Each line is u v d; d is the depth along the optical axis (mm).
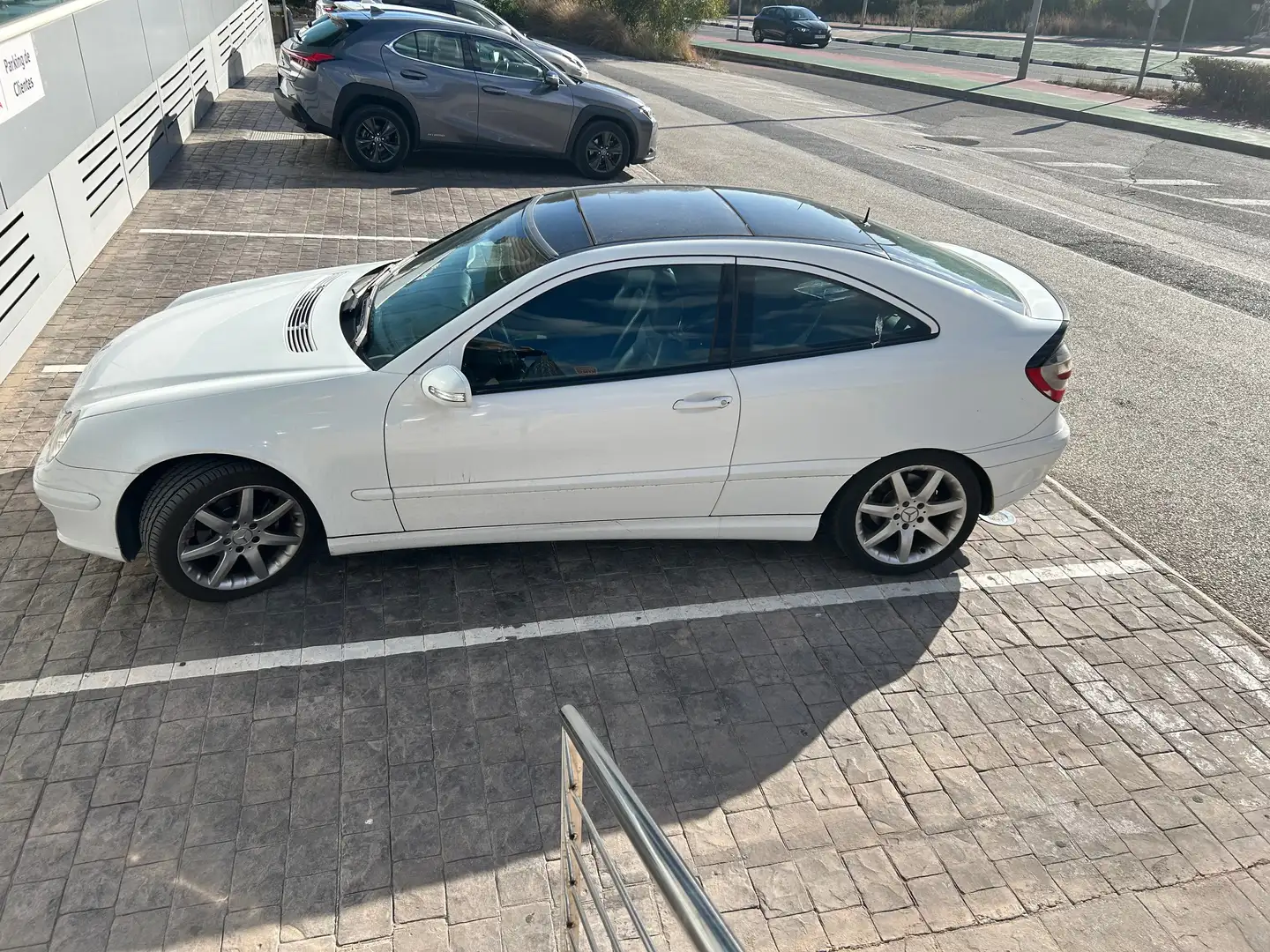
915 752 3686
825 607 4473
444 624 4195
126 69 9422
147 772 3385
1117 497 5656
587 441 4082
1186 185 14906
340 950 2842
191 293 5156
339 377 3951
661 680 3969
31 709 3623
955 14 51000
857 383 4188
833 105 21688
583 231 4285
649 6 29312
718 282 4137
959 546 4703
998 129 19625
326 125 11242
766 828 3330
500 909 2994
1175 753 3748
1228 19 43562
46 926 2865
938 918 3051
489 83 11609
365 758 3500
